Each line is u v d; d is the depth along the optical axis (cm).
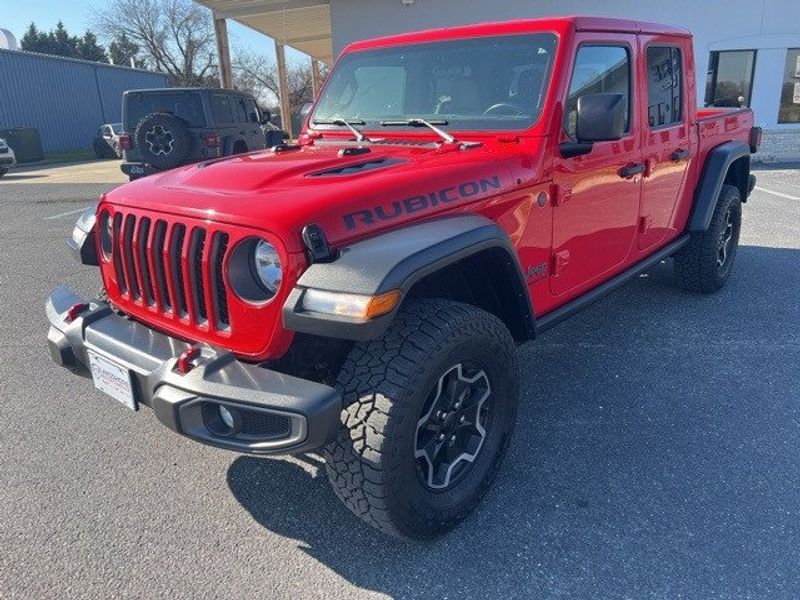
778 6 1280
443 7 1388
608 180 336
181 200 236
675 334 436
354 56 370
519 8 1357
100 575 230
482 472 258
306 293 201
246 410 199
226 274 218
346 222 215
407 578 227
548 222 299
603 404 344
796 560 229
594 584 221
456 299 281
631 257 388
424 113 331
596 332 443
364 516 223
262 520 259
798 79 1327
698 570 225
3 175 1828
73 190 1416
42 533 252
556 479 280
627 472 284
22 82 2852
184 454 307
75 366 268
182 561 237
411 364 212
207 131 1082
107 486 282
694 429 317
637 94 354
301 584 225
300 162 270
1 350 436
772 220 802
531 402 348
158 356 228
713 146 475
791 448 298
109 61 6069
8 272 651
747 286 536
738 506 259
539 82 295
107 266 279
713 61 1345
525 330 282
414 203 236
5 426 333
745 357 397
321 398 197
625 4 1323
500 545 242
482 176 262
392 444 209
